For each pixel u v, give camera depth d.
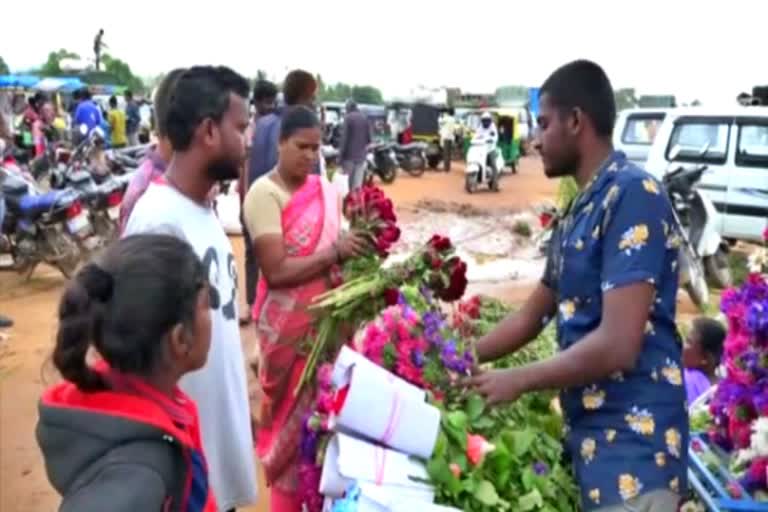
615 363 1.92
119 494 1.33
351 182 11.05
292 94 5.57
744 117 10.20
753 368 2.91
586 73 2.08
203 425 2.34
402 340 2.06
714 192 10.39
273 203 3.07
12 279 8.23
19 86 26.08
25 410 4.95
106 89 29.58
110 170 9.77
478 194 17.23
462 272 2.41
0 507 3.87
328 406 1.95
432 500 1.88
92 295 1.45
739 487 2.65
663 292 2.02
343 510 1.76
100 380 1.46
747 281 3.05
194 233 2.29
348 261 2.95
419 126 24.34
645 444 1.99
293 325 3.02
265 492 4.03
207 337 1.58
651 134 11.88
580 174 2.12
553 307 2.36
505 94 38.84
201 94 2.25
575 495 2.11
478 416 2.05
